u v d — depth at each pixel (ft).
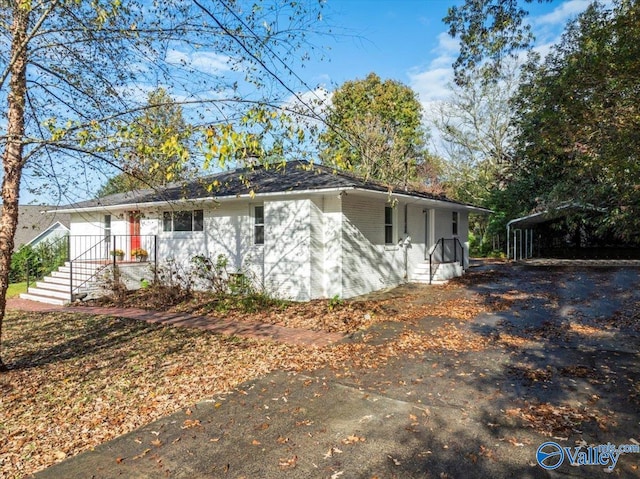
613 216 26.20
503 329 26.04
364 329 26.84
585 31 29.14
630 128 20.75
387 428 13.23
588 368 18.52
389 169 85.87
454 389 16.44
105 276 40.42
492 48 28.17
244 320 30.19
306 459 11.46
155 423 13.80
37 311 35.68
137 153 16.79
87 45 18.56
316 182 37.17
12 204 18.15
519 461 11.21
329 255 38.04
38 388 17.28
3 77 16.01
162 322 29.96
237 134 14.70
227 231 41.98
